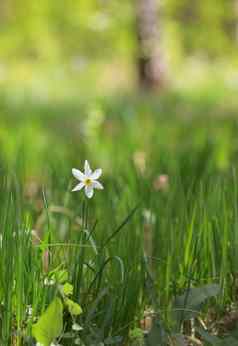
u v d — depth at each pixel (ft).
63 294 10.16
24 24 95.81
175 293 11.40
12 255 10.32
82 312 10.61
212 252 11.85
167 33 82.02
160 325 10.55
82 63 88.63
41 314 10.27
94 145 28.32
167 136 32.30
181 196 13.32
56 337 10.01
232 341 10.46
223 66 91.15
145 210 14.69
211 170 18.54
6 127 35.47
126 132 32.53
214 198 13.16
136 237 12.16
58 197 16.22
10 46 97.35
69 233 12.62
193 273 11.53
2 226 11.69
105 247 11.53
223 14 85.92
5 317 10.09
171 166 20.40
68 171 18.65
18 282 10.19
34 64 97.66
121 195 15.96
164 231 12.82
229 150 25.00
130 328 11.10
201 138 28.45
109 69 93.50
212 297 11.71
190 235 11.86
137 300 11.22
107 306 10.68
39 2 94.17
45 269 12.16
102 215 13.97
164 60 71.10
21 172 19.54
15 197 14.14
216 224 12.07
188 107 49.80
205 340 10.74
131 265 11.26
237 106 50.49
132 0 68.90
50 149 29.30
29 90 68.69
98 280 10.89
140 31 69.92
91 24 66.74
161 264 12.05
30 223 11.62
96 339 10.22
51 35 96.78
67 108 49.65
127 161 22.26
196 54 94.58
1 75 89.25
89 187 10.75
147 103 50.14
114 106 44.11
